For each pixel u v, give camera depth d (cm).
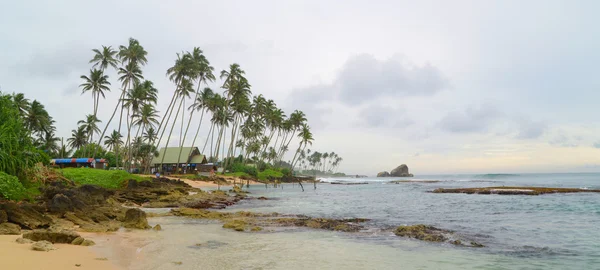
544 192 4016
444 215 2136
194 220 1836
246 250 1093
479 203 2956
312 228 1576
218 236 1341
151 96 6500
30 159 2033
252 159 11869
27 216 1223
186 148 8881
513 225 1683
